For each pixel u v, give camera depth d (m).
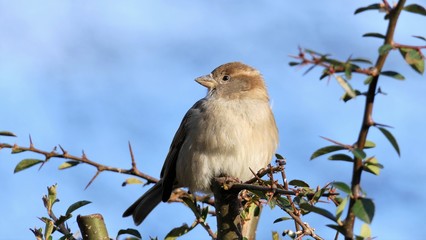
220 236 7.95
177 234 8.48
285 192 6.99
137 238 8.11
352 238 5.24
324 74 5.23
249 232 8.69
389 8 5.19
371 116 5.12
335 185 5.14
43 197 8.05
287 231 7.63
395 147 5.12
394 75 5.06
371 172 5.39
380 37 5.35
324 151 5.41
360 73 5.08
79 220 7.70
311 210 5.52
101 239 7.65
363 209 4.96
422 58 5.20
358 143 5.17
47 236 7.60
